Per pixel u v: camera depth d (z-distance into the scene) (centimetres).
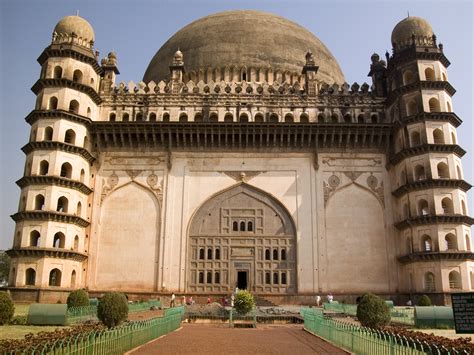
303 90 3275
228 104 3222
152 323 1386
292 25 4112
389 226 3005
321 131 3081
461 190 2828
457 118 2920
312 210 3028
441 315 1772
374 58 3409
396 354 926
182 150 3131
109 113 3212
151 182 3067
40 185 2770
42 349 813
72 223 2795
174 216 3014
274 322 2164
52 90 2939
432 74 3041
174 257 2944
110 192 3053
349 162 3112
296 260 2955
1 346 822
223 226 3025
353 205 3041
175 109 3216
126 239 2972
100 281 2898
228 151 3130
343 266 2931
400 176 2992
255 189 3077
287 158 3122
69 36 3098
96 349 963
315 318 1633
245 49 3731
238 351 1192
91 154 3041
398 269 2928
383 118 3222
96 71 3219
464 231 2730
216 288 2922
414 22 3192
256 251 2988
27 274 2692
